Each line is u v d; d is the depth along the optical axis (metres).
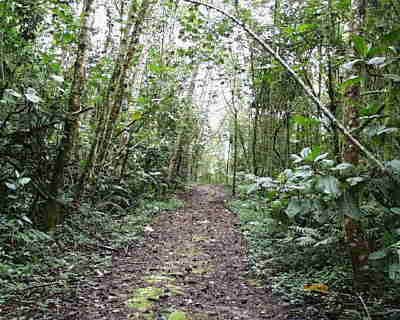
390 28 4.30
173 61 13.48
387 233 3.35
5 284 4.50
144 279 5.55
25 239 5.36
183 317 4.17
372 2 4.56
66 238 6.72
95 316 4.11
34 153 6.50
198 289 5.35
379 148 4.16
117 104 8.93
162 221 10.49
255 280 5.82
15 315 3.94
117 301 4.60
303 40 5.93
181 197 16.62
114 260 6.44
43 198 6.65
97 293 4.80
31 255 5.56
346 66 2.90
